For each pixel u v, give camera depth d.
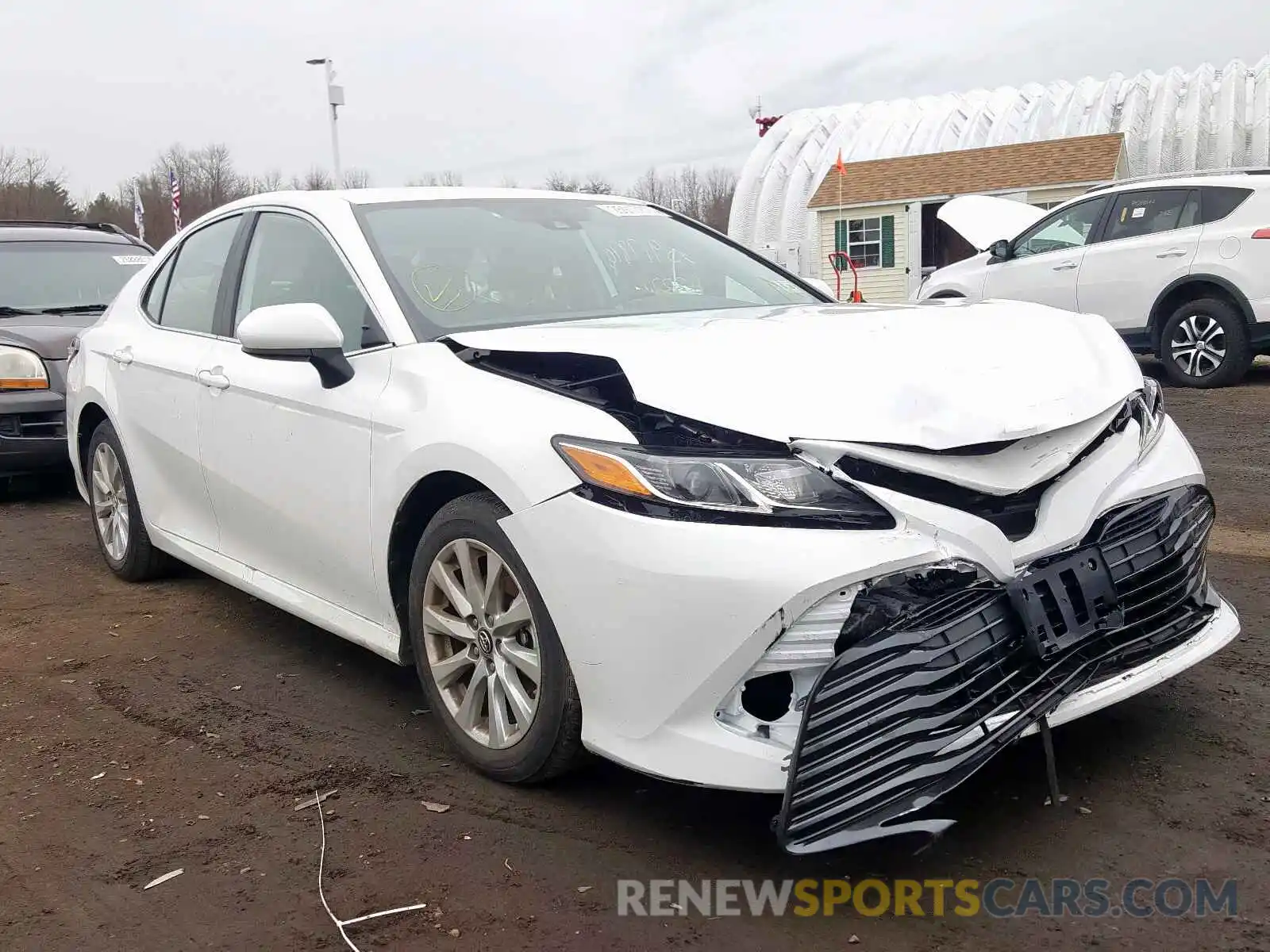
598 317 3.49
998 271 11.23
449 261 3.61
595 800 2.88
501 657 2.92
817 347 2.75
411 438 3.04
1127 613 2.75
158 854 2.71
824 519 2.39
